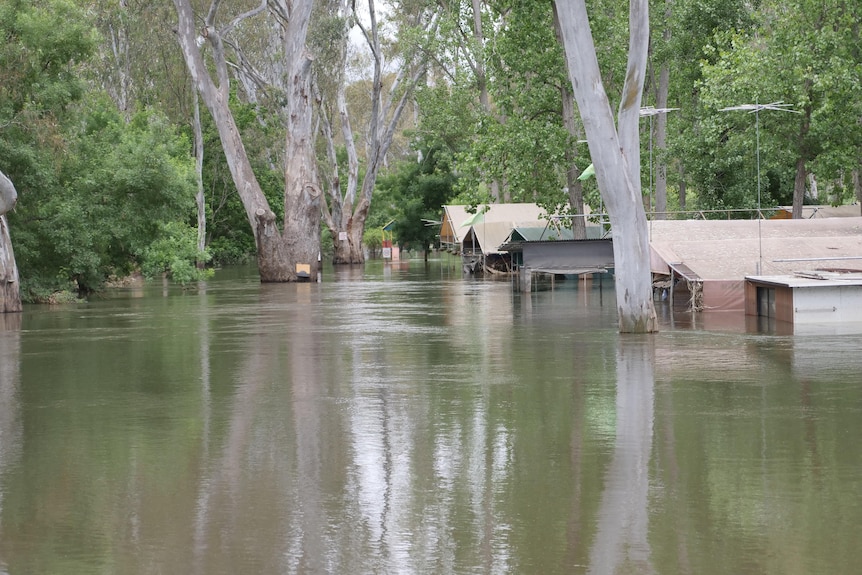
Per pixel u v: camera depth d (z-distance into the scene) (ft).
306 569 22.59
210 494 29.09
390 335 74.28
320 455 34.01
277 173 245.45
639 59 65.82
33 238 122.01
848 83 110.63
